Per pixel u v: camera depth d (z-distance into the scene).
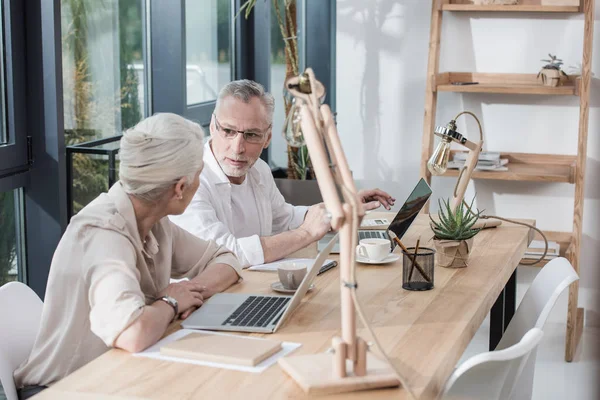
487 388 1.80
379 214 3.38
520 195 4.34
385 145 4.56
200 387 1.60
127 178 1.99
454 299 2.19
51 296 1.98
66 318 1.98
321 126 1.64
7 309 2.12
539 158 4.29
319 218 2.73
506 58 4.28
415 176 4.54
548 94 4.18
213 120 3.00
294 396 1.56
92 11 3.56
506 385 2.02
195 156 2.02
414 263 2.27
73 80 3.44
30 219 3.21
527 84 4.18
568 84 4.15
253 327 1.94
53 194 3.19
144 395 1.56
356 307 1.58
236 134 2.92
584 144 3.94
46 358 2.02
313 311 2.09
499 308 3.29
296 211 3.34
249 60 5.04
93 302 1.87
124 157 1.98
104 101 3.70
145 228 2.10
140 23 3.97
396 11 4.44
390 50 4.48
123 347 1.80
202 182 2.94
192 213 2.79
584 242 4.27
